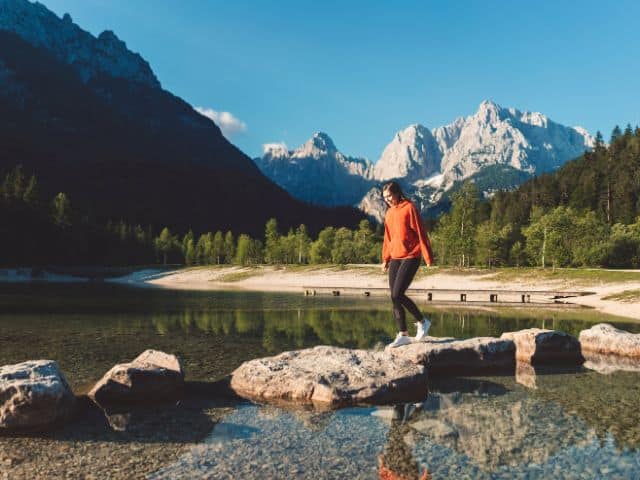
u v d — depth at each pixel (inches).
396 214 310.5
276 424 209.3
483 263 3282.5
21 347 429.7
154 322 677.9
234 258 4982.8
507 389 283.4
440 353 333.7
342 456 169.9
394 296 325.7
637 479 149.9
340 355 296.4
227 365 350.3
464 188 2787.9
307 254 4527.6
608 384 297.6
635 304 1187.3
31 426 201.6
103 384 246.2
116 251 4830.2
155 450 175.8
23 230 3998.5
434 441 186.5
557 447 179.9
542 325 703.7
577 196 4820.4
